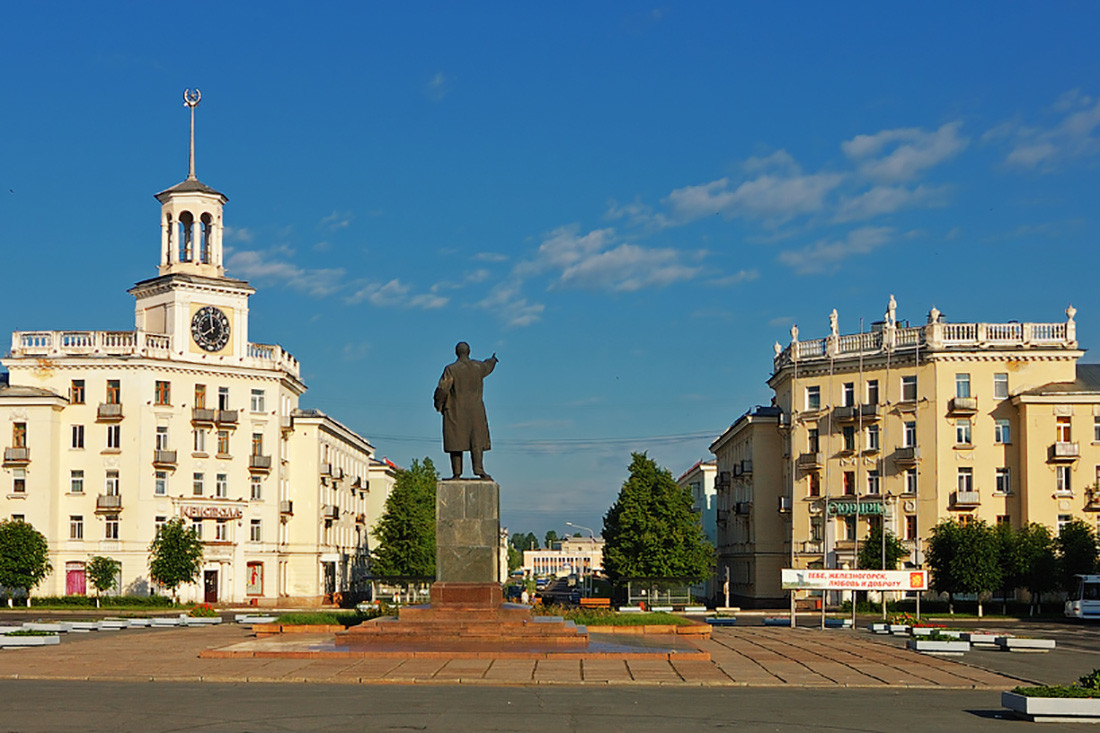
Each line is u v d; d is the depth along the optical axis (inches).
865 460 3553.2
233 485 3868.1
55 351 3752.5
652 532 3715.6
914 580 1966.0
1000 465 3383.4
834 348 3659.0
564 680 1147.3
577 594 5565.9
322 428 4328.3
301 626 1870.1
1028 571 3056.1
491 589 1518.2
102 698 1009.5
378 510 5836.6
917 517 3430.1
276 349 4033.0
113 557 3683.6
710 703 1007.6
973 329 3435.0
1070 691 951.0
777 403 4097.0
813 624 2514.8
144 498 3703.3
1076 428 3304.6
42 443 3681.1
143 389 3725.4
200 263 3912.4
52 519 3681.1
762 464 4062.5
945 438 3405.5
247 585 3890.3
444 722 873.5
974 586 3061.0
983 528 3115.2
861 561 3358.8
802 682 1194.0
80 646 1626.5
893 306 3585.1
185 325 3826.3
